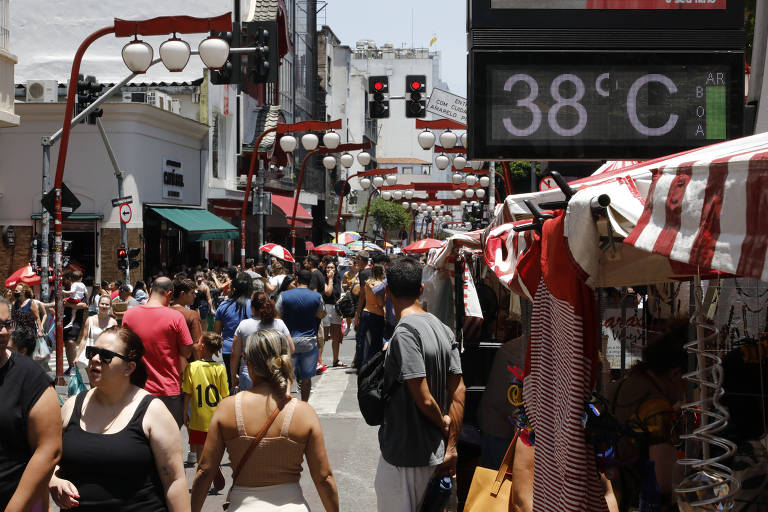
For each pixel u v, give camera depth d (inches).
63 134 660.7
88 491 177.5
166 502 182.7
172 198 1334.9
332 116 3437.5
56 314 647.1
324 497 197.5
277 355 196.9
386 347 226.4
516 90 283.9
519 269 174.2
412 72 5659.5
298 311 502.6
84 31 1542.8
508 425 267.3
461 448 289.1
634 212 128.3
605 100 284.7
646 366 197.0
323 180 2810.0
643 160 285.1
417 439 216.2
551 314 166.2
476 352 302.5
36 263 831.1
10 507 170.7
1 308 179.5
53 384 183.6
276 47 684.7
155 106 1226.6
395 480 217.5
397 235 3944.4
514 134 283.6
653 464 189.6
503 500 208.1
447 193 5565.9
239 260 1829.5
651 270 180.5
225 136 1615.4
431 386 217.6
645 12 284.8
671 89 285.0
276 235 2123.5
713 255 107.4
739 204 104.1
